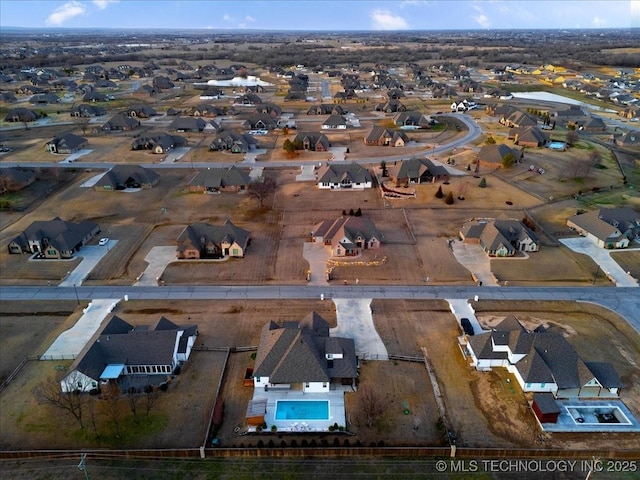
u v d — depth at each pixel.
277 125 185.12
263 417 50.19
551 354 56.44
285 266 83.31
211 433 49.25
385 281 78.44
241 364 59.75
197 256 86.12
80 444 48.16
